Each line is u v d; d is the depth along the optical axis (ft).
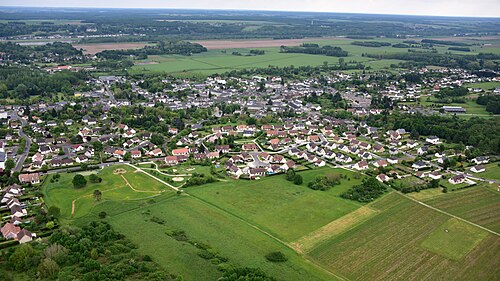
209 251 579.07
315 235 641.40
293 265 556.51
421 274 548.72
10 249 568.41
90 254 561.43
